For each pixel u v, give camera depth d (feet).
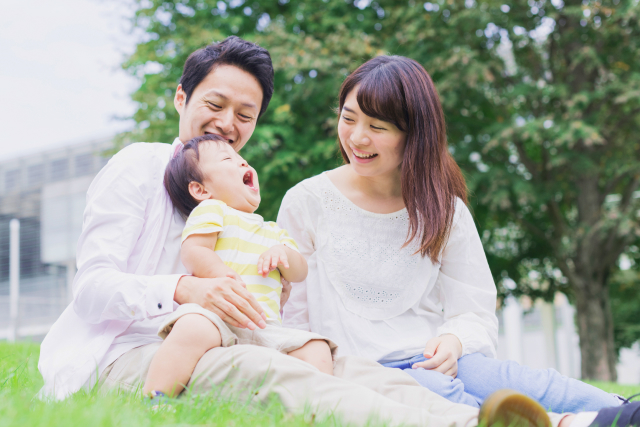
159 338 6.87
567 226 33.42
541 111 33.12
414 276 8.02
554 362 62.54
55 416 4.40
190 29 34.22
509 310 60.03
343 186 8.59
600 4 31.12
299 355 6.30
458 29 31.96
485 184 31.73
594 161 32.17
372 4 34.94
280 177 32.58
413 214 7.80
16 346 16.61
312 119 33.40
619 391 13.93
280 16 35.12
